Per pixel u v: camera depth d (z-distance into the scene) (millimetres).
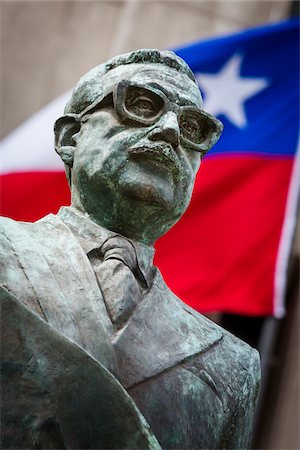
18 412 5016
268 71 12141
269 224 11266
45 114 11719
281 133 11797
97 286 5449
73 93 5961
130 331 5426
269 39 12211
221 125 5848
